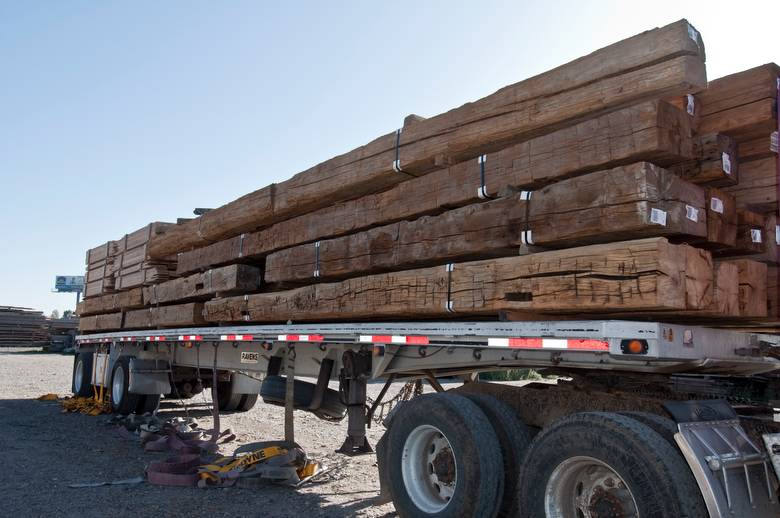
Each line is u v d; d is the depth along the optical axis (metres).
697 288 3.33
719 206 3.61
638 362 3.54
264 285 7.25
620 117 3.47
